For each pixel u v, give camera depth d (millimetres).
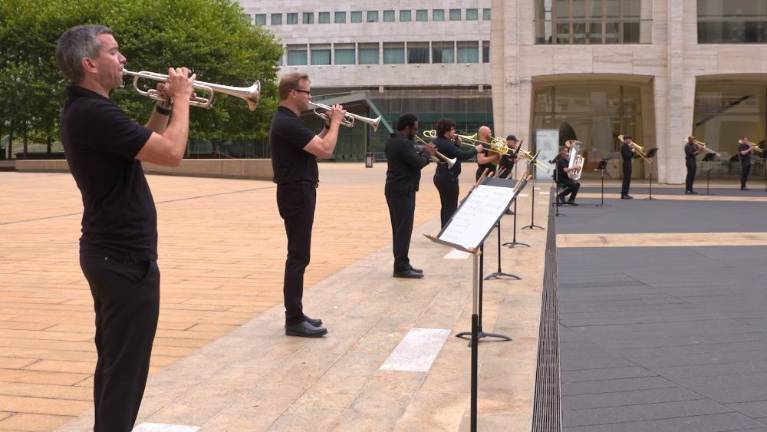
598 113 31938
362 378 5074
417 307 7227
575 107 31953
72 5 41000
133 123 3098
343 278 8742
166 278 8758
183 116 3246
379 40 80125
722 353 5754
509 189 4289
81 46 3104
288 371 5215
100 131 3039
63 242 11750
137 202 3209
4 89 40438
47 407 4473
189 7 43312
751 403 4652
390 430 4156
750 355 5688
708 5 29500
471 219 4305
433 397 4699
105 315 3232
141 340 3250
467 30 78625
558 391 4613
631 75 29812
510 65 29734
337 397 4699
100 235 3158
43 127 43125
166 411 4441
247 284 8398
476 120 72500
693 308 7324
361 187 27156
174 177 31828
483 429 4152
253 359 5500
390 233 13188
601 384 5051
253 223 14789
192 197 21641
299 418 4340
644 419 4395
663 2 29391
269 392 4785
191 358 5520
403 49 79875
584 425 4309
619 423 4336
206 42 42500
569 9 29766
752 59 29156
